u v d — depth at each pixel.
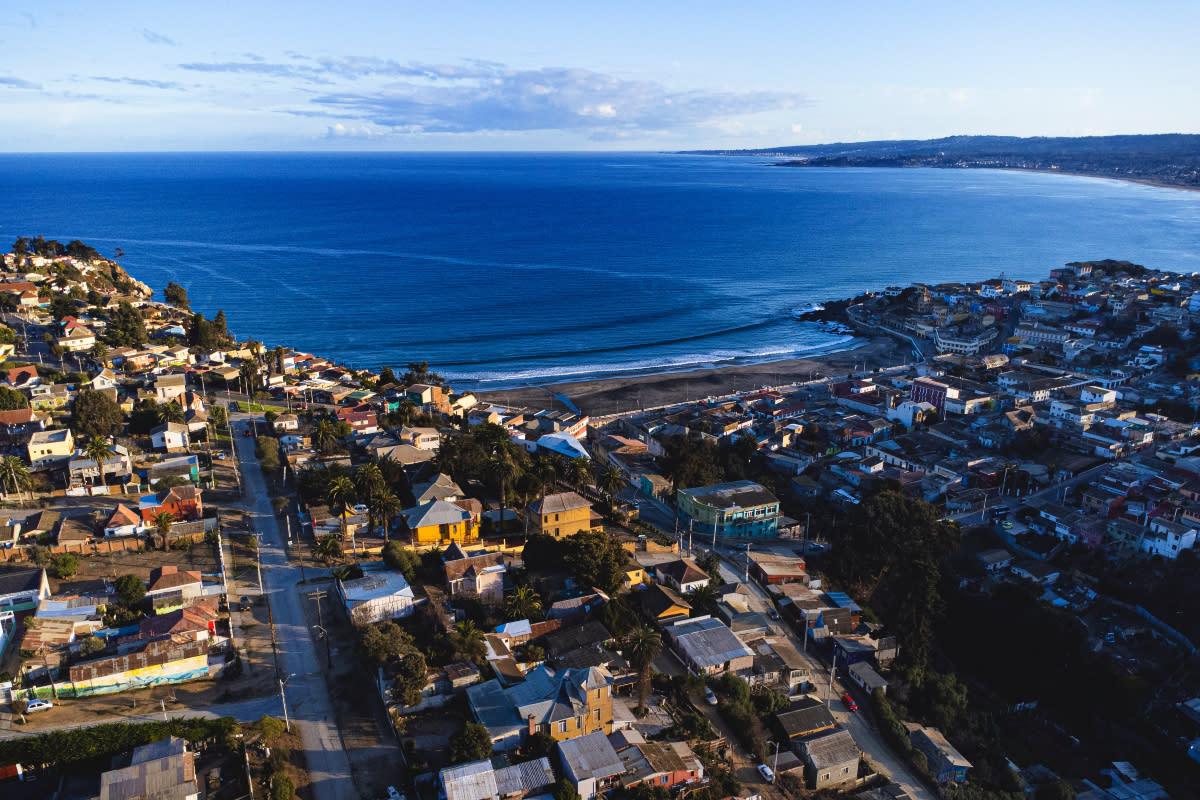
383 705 93.50
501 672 96.50
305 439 171.62
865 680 116.75
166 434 164.38
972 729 116.19
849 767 98.19
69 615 103.31
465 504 139.62
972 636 139.25
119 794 73.88
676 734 94.19
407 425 183.75
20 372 194.62
